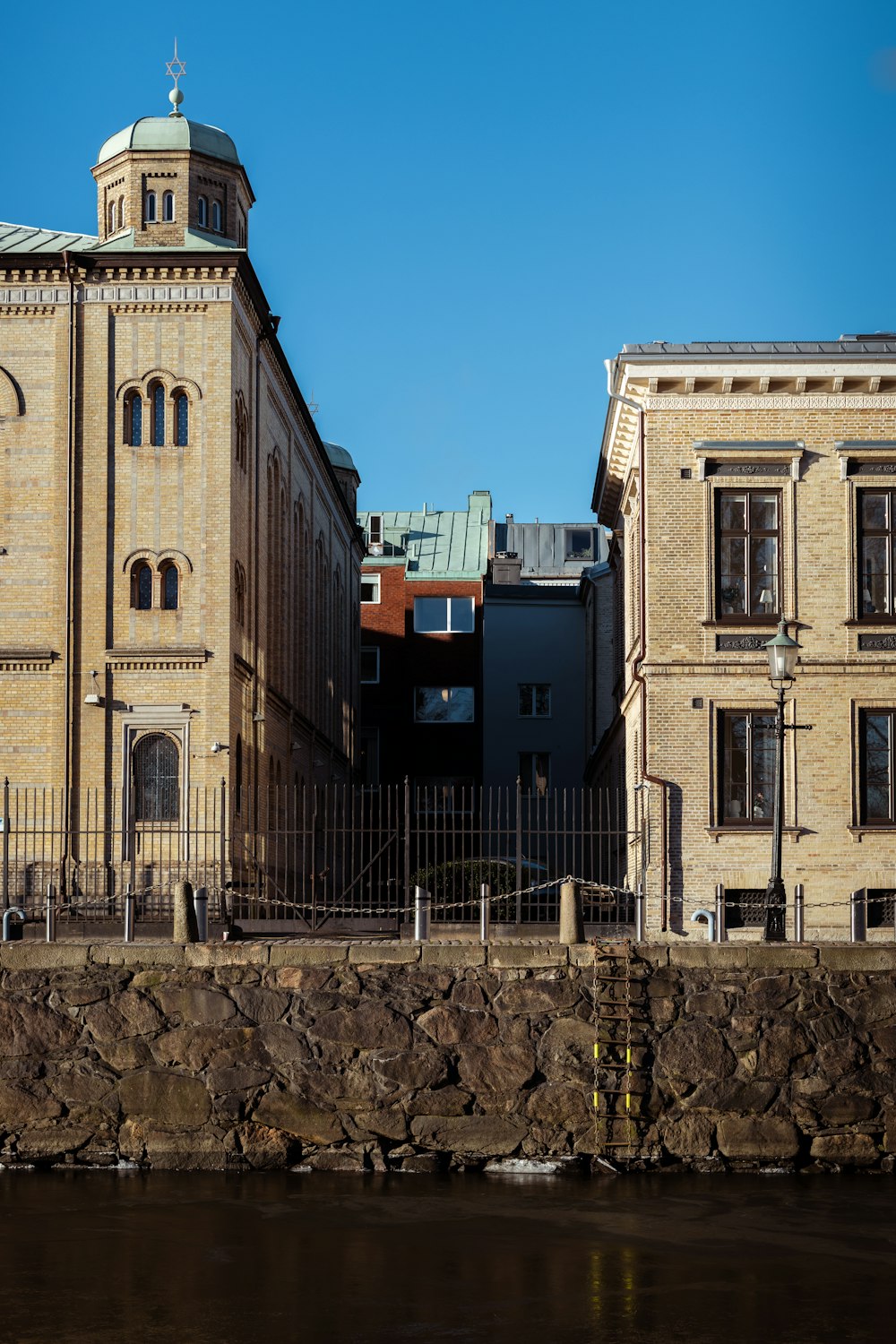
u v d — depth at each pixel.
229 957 23.42
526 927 30.67
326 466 59.41
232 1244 19.09
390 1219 20.17
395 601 71.88
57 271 38.69
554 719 70.56
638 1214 20.47
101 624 38.09
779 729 26.27
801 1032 23.23
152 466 38.53
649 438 34.62
